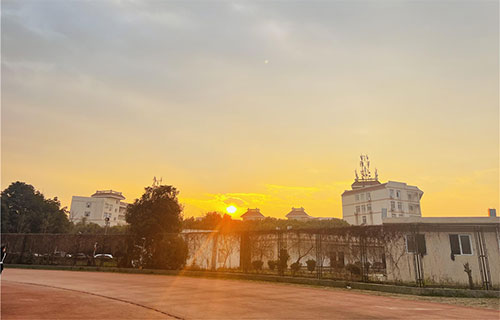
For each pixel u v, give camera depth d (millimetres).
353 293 16000
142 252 27953
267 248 22703
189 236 27281
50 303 11148
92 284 17375
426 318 10000
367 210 98562
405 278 19156
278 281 20547
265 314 10039
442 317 10250
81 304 11125
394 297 14961
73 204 104625
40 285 16578
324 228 20578
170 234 27672
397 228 19500
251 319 9312
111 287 16188
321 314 10227
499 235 20375
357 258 19031
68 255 30594
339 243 19859
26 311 9664
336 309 11195
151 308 10711
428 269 19922
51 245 31281
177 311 10266
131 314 9648
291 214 128125
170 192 29938
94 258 29719
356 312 10711
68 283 17672
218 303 11930
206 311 10344
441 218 20562
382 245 19375
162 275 24688
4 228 59031
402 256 19391
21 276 21562
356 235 19484
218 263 24984
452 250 20422
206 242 26203
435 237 20578
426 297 15156
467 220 20344
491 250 20297
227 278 22672
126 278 21406
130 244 28484
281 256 21656
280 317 9641
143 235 28266
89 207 106062
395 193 95938
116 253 29203
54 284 17109
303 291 16250
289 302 12547
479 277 19891
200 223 58281
